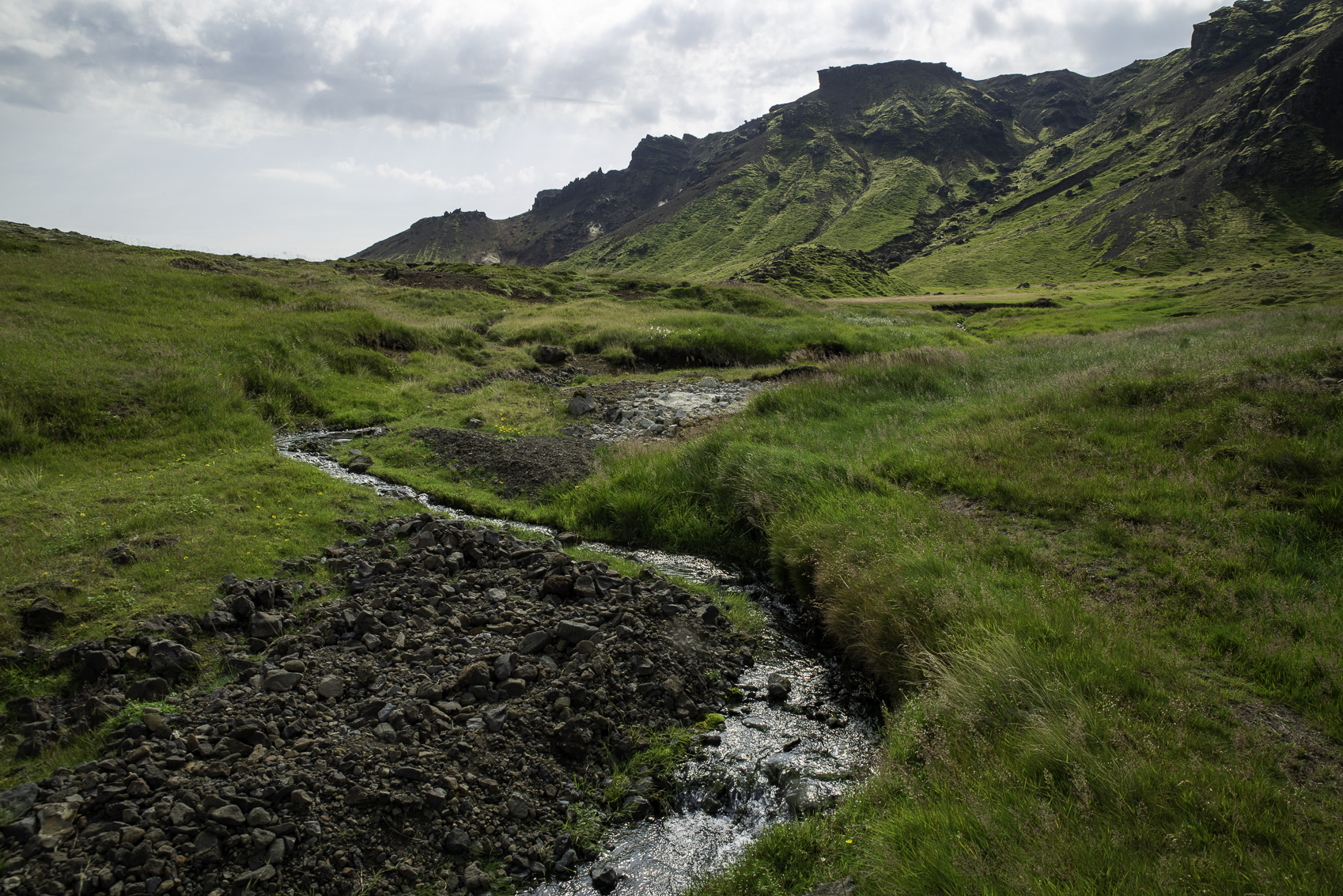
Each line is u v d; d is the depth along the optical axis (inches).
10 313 677.9
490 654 247.3
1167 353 536.4
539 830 182.7
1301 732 171.3
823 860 162.6
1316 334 530.9
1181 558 261.1
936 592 251.1
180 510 358.0
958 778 166.4
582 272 2038.6
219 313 847.7
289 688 220.8
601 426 650.8
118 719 200.5
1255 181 6545.3
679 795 200.8
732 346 1082.7
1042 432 413.1
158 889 148.7
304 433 613.3
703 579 353.1
